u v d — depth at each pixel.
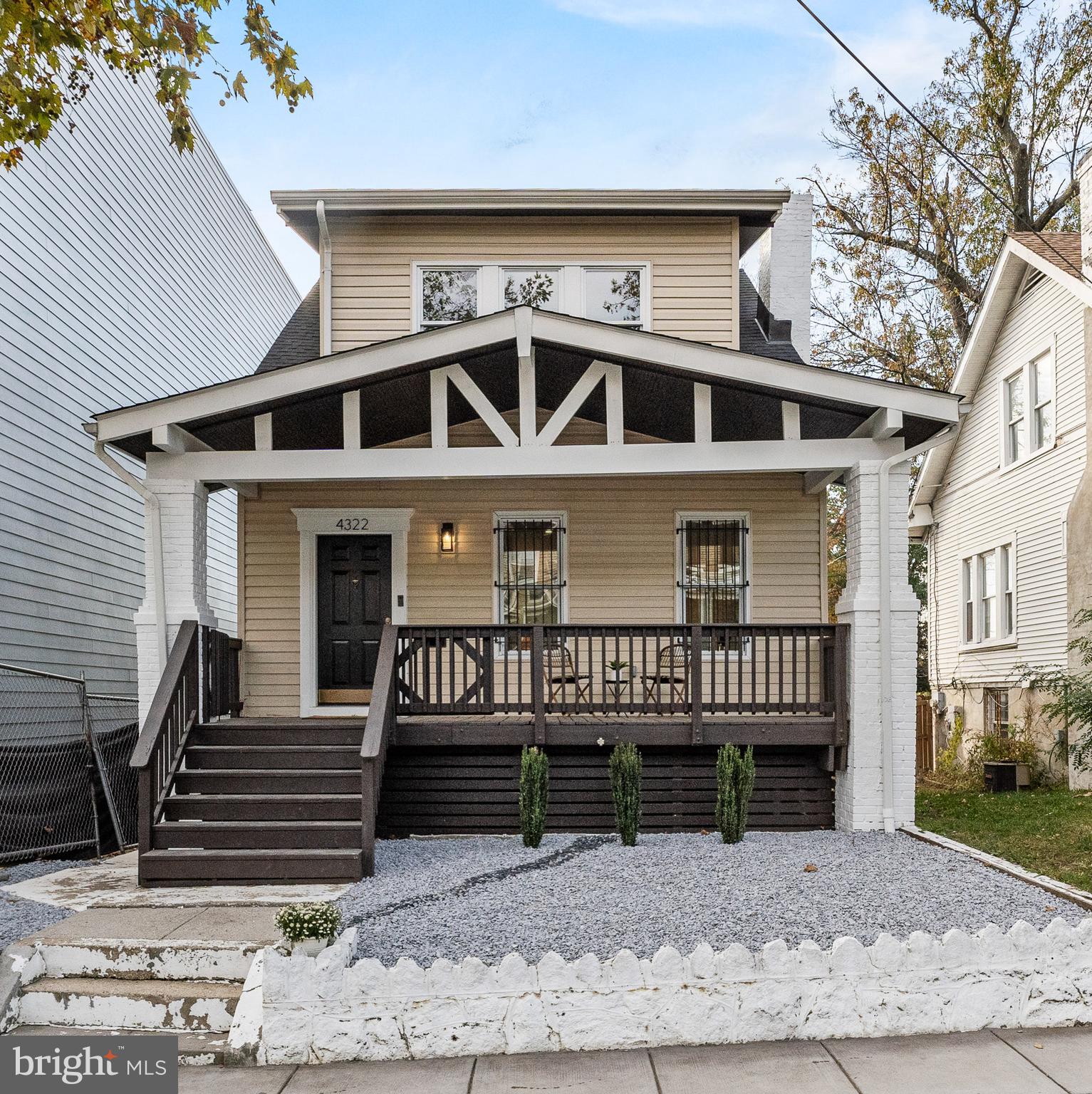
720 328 11.06
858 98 21.81
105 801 9.51
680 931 5.52
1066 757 13.34
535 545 10.86
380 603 10.77
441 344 8.24
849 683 8.85
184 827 7.20
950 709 18.52
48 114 6.54
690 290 11.09
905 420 8.82
